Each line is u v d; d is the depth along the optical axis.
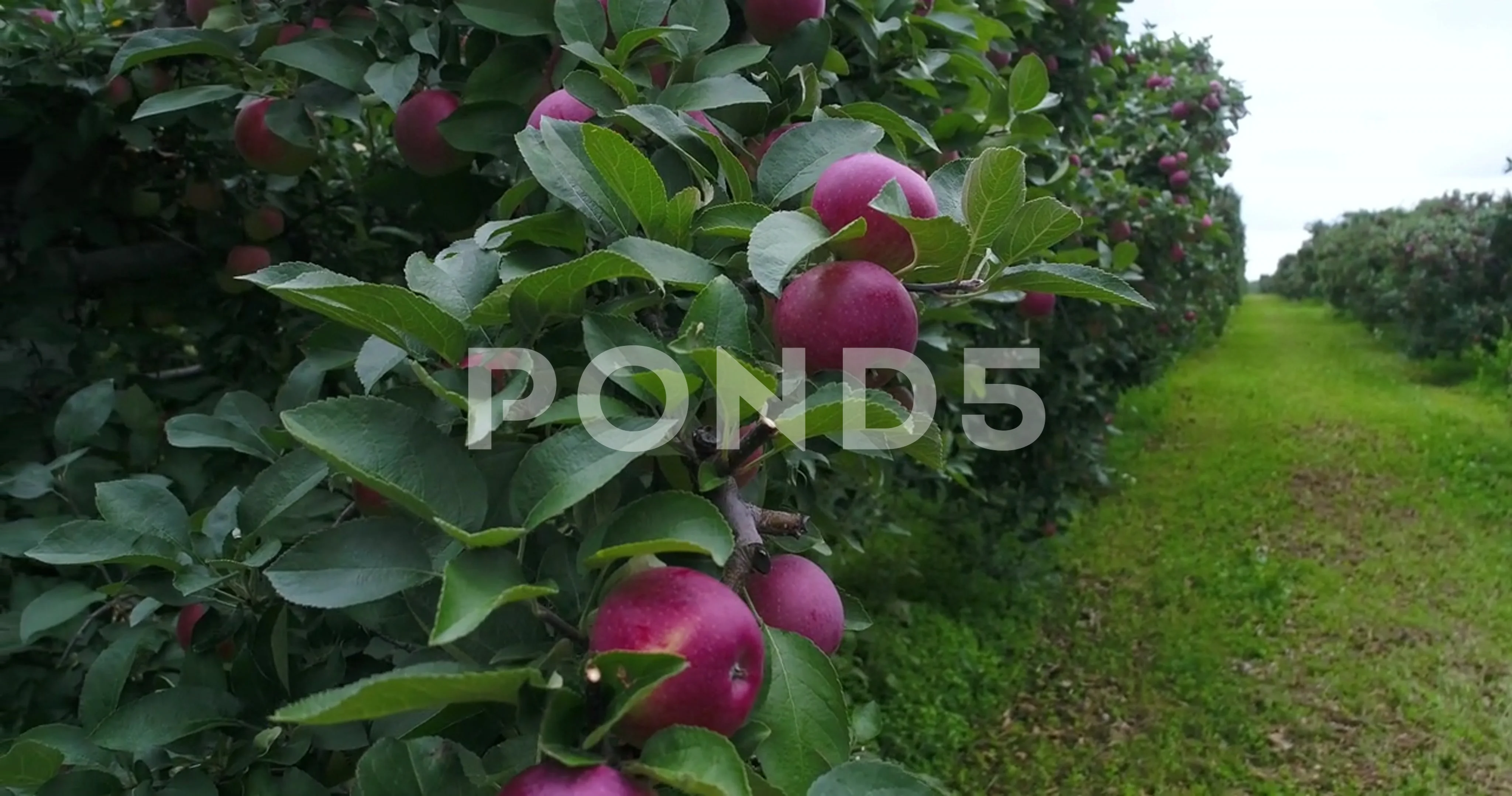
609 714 0.75
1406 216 15.84
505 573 0.78
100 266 2.57
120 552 1.17
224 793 1.13
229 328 2.66
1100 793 4.01
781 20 1.61
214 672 1.21
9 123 2.30
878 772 0.86
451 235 1.91
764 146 1.53
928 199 1.11
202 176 2.62
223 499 1.35
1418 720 4.51
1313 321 18.12
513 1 1.50
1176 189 6.36
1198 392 11.25
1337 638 5.26
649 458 1.05
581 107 1.36
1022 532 5.62
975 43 2.35
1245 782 4.09
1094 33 4.32
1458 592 5.84
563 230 1.16
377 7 1.78
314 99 1.81
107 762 1.16
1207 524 6.89
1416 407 10.10
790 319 1.05
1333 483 7.75
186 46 1.79
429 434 0.85
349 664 1.32
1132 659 5.02
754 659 0.81
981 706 4.51
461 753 0.88
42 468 1.68
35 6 2.33
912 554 5.97
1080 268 1.14
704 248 1.21
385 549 0.87
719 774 0.69
